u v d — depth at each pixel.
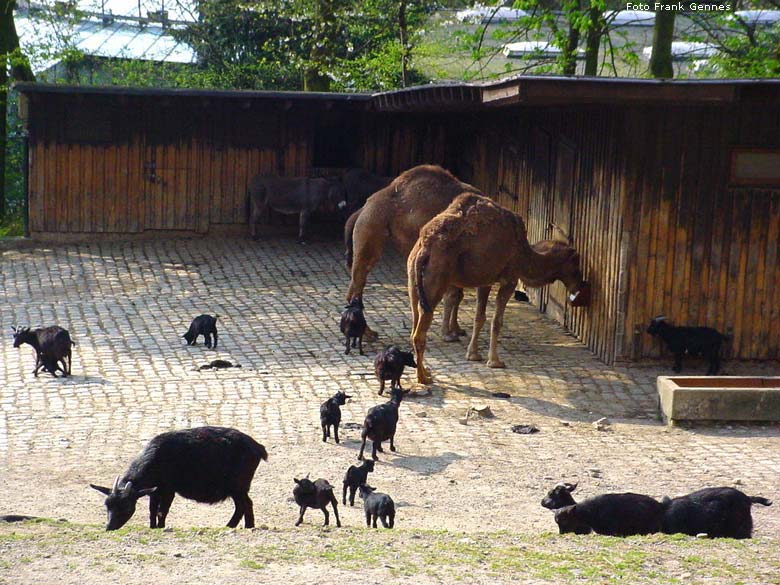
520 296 22.28
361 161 27.30
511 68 33.28
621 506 9.87
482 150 25.62
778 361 17.48
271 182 25.48
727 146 16.94
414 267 16.31
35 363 16.80
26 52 30.47
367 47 37.34
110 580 7.83
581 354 18.09
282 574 8.03
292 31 36.66
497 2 27.62
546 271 17.72
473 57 28.47
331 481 11.99
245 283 22.30
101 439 13.37
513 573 8.20
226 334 18.70
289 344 18.20
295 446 13.23
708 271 17.19
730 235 17.16
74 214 25.52
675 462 13.00
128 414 14.41
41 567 8.12
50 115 25.06
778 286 17.33
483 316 17.50
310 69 34.03
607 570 8.33
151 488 9.36
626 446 13.66
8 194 32.84
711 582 8.09
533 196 21.73
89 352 17.44
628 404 15.56
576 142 19.05
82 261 23.75
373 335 18.59
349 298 19.06
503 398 15.65
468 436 13.85
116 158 25.55
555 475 12.40
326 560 8.45
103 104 25.25
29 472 12.11
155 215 25.94
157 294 21.31
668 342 16.80
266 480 12.02
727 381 15.17
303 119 26.36
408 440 13.62
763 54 27.66
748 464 12.97
